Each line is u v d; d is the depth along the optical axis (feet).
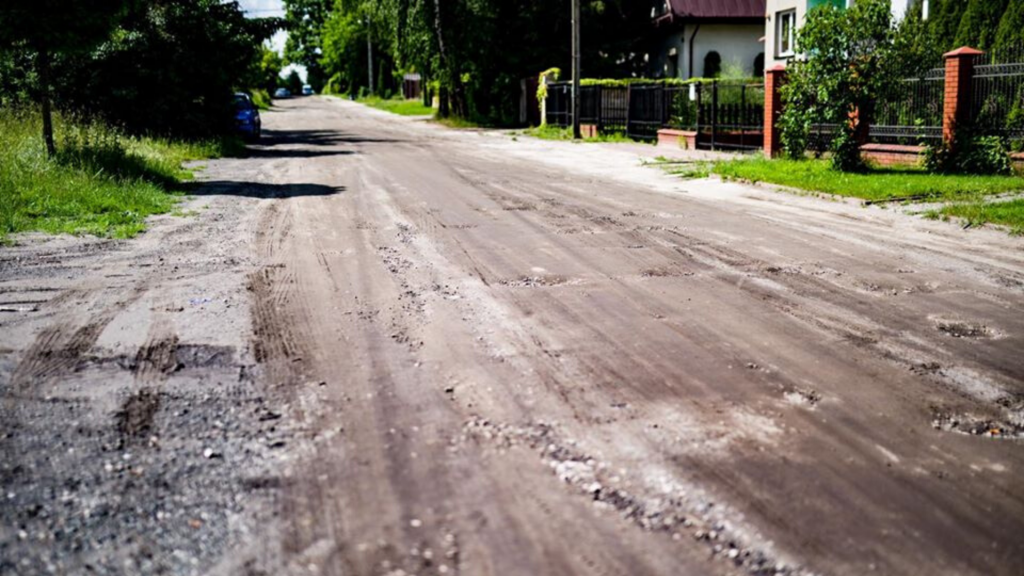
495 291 23.81
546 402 15.57
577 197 44.60
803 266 27.30
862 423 14.78
